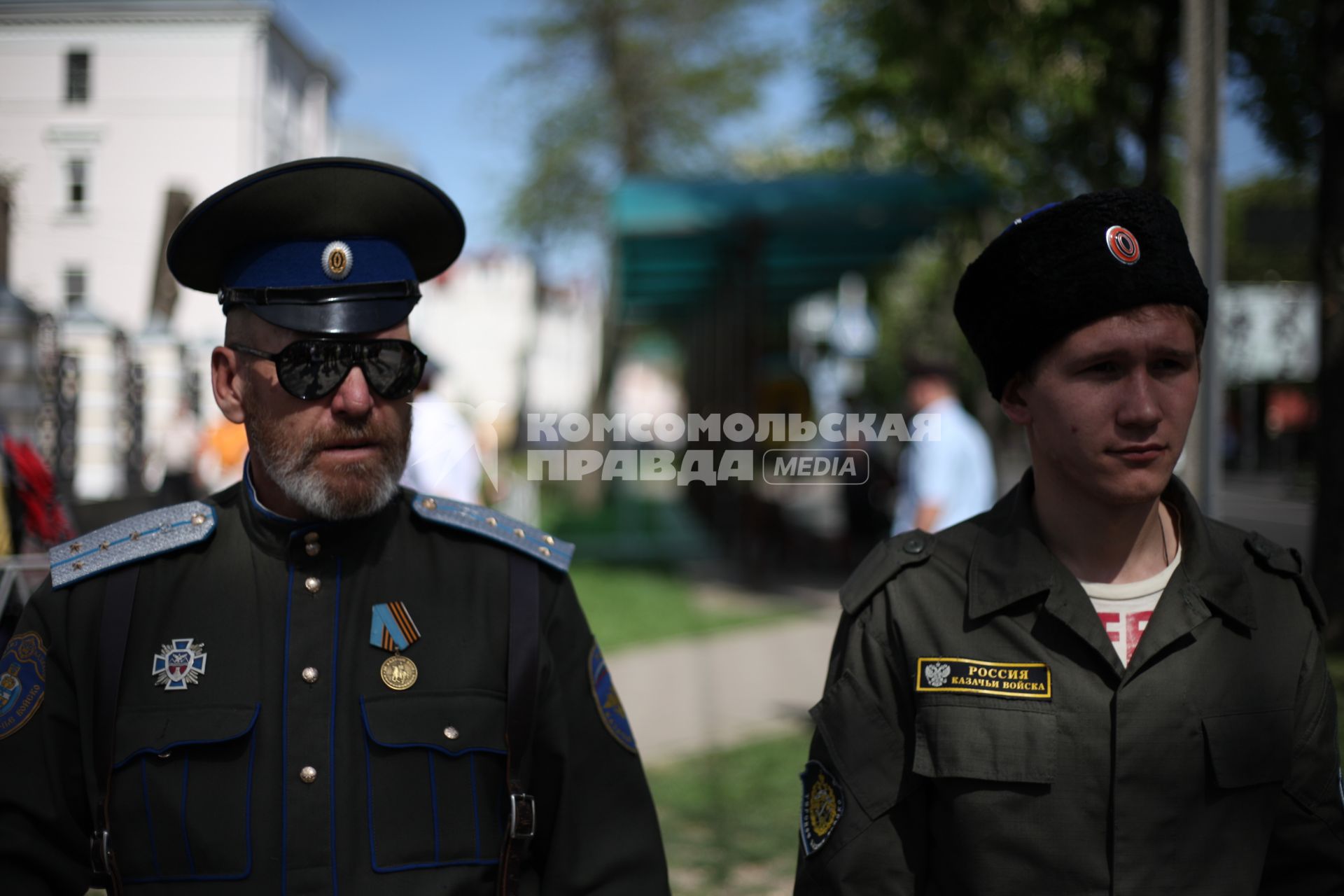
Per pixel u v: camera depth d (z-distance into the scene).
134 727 1.48
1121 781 1.38
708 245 10.78
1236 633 1.45
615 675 6.69
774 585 10.43
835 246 11.41
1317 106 7.44
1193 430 3.24
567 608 1.69
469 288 40.75
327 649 1.55
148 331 8.76
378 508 1.58
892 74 10.88
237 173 7.95
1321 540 6.63
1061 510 1.50
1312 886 1.45
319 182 1.55
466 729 1.53
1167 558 1.52
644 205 9.62
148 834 1.45
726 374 11.60
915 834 1.49
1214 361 3.24
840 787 1.50
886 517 9.30
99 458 8.13
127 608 1.55
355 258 1.58
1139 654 1.41
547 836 1.63
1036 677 1.43
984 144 10.51
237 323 1.59
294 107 10.38
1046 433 1.46
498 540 1.68
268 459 1.56
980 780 1.40
